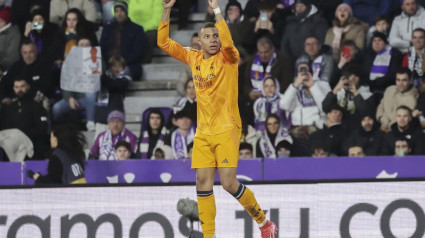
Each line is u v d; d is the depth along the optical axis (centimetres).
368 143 3228
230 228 2595
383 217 2580
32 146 3497
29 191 2655
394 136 3203
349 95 3328
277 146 3253
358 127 3288
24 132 3503
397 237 2575
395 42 3456
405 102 3278
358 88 3366
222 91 1959
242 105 3400
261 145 3278
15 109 3528
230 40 1922
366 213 2583
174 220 2616
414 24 3453
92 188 2642
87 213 2639
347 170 3008
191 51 2025
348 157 3005
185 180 3053
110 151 3366
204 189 2008
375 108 3338
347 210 2586
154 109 3353
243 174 3044
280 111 3362
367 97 3359
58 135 3086
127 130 3406
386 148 3209
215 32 1964
